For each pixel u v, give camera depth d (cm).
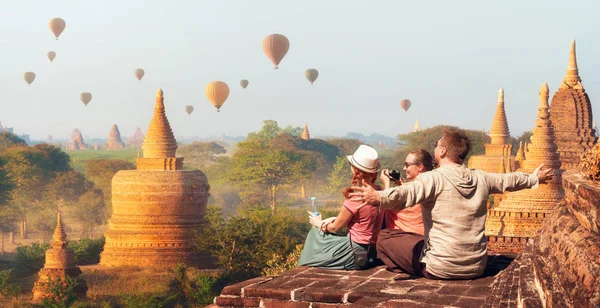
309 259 893
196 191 7050
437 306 688
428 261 780
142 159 7269
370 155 852
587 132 6638
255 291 797
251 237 6181
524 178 770
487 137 11556
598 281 427
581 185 516
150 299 5291
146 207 6956
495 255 875
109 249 6962
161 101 7375
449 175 762
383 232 849
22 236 12138
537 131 4600
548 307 490
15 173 11994
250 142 13375
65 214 13712
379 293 750
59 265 5691
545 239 574
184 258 6762
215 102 9700
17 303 5406
